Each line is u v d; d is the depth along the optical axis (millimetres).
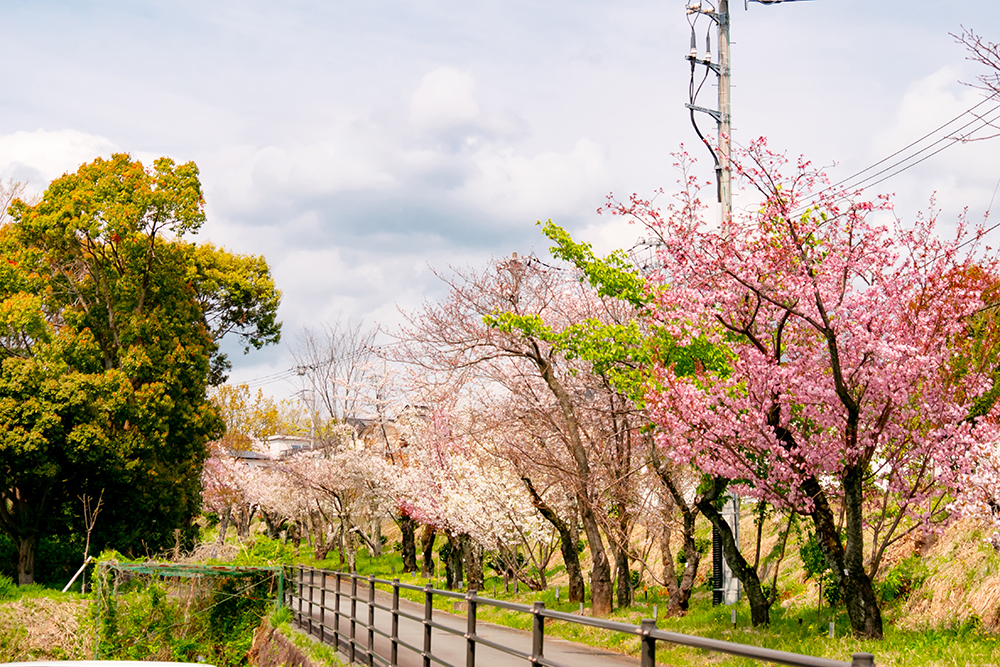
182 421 33344
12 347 32219
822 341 11734
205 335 38094
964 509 10211
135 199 32406
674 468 18000
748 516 24359
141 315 32375
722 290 11984
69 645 20922
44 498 30000
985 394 12000
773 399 11773
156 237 33875
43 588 28781
